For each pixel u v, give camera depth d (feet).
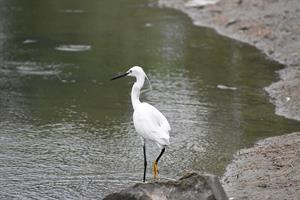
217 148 48.78
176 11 102.83
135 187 34.91
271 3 92.84
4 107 57.82
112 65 71.87
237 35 85.30
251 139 50.42
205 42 82.53
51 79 66.59
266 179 41.22
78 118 55.26
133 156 47.42
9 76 67.41
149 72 69.46
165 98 60.85
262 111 57.16
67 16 97.71
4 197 40.16
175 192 34.65
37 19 95.25
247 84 65.26
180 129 52.85
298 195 38.06
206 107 58.39
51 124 53.78
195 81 66.33
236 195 39.34
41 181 42.78
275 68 70.74
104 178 43.45
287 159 44.16
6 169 44.60
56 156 47.11
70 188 41.75
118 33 87.30
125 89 63.87
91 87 64.13
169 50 78.64
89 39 83.61
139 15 99.50
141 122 41.16
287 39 79.10
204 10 99.55
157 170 43.57
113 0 111.65
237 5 96.84
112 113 56.70
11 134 51.34
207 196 34.50
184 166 45.55
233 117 55.67
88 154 47.62
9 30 88.02
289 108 57.47
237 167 44.65
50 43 81.25
